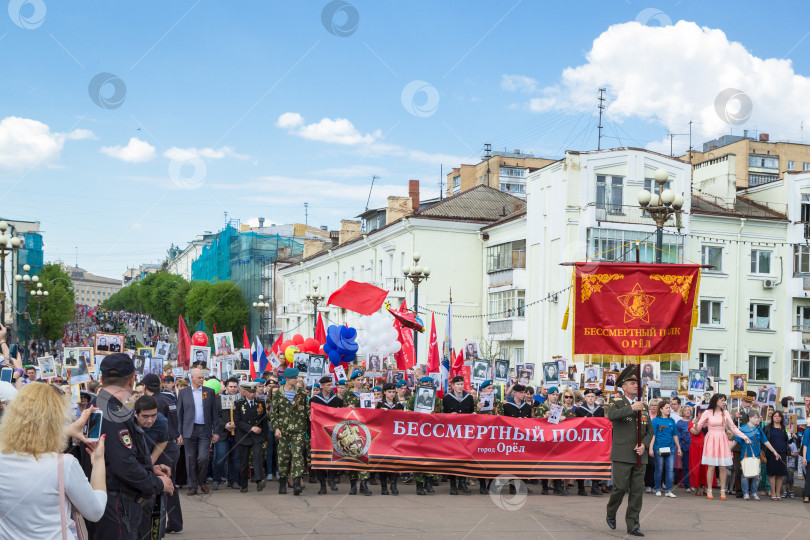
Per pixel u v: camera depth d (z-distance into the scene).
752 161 81.94
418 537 10.55
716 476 17.75
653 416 16.50
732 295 42.19
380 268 54.31
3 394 6.02
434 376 19.38
